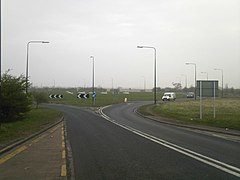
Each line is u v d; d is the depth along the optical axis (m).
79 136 21.27
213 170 10.75
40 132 23.22
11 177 9.67
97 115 44.78
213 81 34.62
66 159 12.70
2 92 32.00
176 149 15.41
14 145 16.27
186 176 9.92
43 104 74.00
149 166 11.45
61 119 36.28
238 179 9.55
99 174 10.29
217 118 33.38
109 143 17.73
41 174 10.08
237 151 14.85
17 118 33.72
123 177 9.86
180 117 37.59
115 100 88.69
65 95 119.69
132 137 20.62
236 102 73.81
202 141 18.62
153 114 44.41
